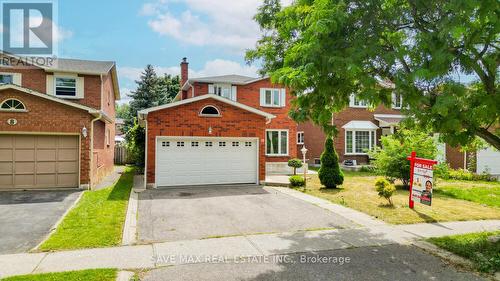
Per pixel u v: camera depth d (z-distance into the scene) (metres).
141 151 19.62
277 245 6.50
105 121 16.47
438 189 13.55
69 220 8.12
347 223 8.24
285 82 5.50
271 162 20.88
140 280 4.80
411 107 5.14
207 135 14.38
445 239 6.89
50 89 16.89
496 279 4.98
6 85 11.82
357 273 5.15
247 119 14.98
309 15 5.42
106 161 18.28
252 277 4.96
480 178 17.14
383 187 10.32
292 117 7.03
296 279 4.90
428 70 4.54
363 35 5.42
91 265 5.34
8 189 12.23
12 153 12.30
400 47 5.33
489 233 7.32
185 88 23.98
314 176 18.28
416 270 5.29
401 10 5.58
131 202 10.55
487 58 5.53
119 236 6.95
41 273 4.96
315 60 5.25
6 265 5.31
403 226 8.00
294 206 10.23
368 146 23.03
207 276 4.98
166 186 13.83
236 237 7.02
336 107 6.96
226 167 14.73
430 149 13.51
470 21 4.71
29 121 12.20
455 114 4.99
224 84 20.72
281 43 9.10
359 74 5.36
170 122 13.88
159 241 6.70
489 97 5.10
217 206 10.16
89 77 17.47
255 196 11.95
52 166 12.73
